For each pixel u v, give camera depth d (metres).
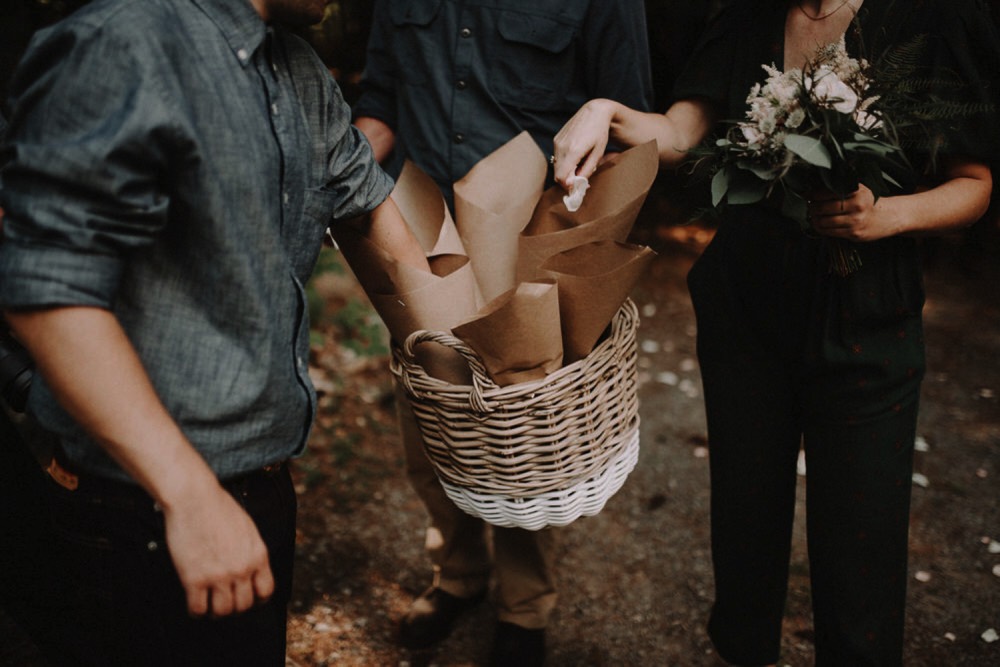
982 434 3.38
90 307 0.95
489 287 1.77
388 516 2.86
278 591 1.38
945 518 2.88
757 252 1.69
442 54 2.01
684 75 1.82
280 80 1.21
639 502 2.98
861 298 1.59
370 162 1.45
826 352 1.63
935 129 1.46
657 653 2.33
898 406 1.66
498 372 1.41
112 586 1.22
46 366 0.96
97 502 1.17
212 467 1.15
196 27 1.06
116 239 0.97
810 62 1.48
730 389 1.81
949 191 1.54
